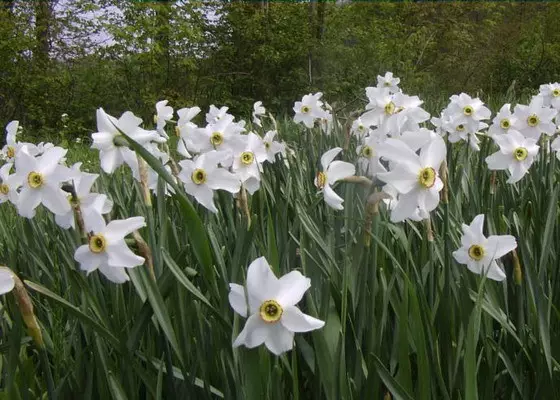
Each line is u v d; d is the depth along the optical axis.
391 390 1.47
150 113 12.95
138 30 12.44
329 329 1.63
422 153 1.58
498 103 9.86
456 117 3.80
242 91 14.30
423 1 17.30
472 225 1.80
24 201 1.73
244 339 1.28
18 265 2.55
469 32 17.28
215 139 2.42
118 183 3.26
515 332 1.92
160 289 1.67
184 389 1.74
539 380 1.78
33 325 1.46
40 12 12.83
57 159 1.76
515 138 2.62
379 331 1.72
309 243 2.14
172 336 1.58
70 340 1.95
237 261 1.68
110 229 1.54
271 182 3.14
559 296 2.13
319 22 14.38
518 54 16.58
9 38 12.15
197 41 13.05
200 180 2.13
